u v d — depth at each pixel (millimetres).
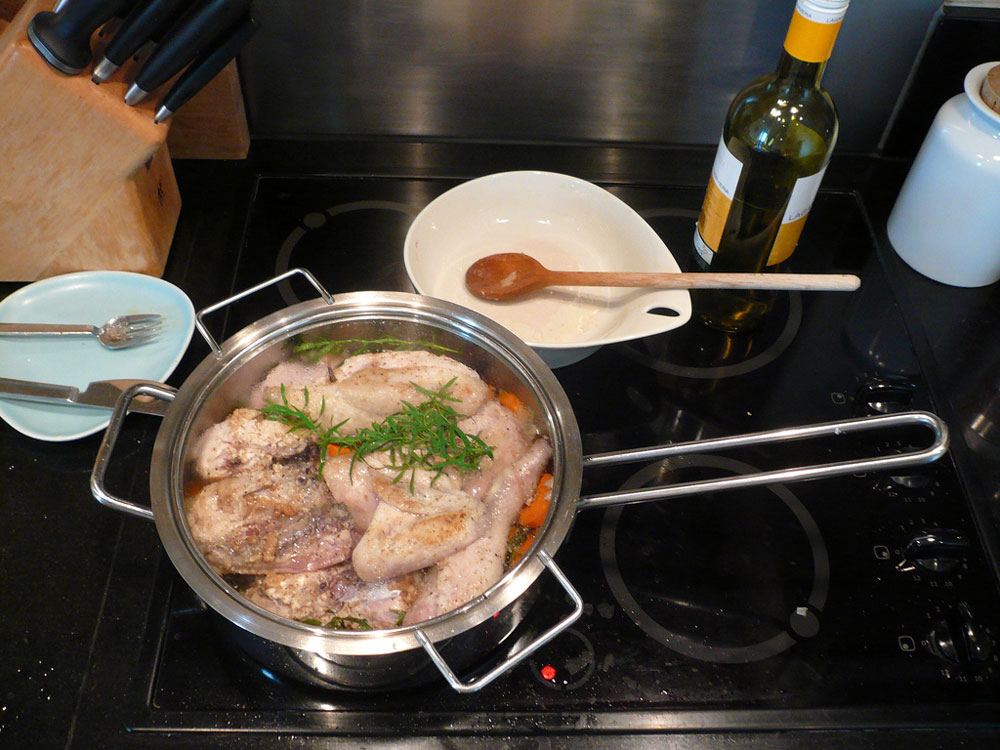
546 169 1040
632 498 631
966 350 891
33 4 708
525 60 957
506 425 712
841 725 643
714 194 833
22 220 803
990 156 821
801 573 720
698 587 708
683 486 628
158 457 634
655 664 664
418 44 936
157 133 753
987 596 712
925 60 949
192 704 632
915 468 781
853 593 710
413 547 629
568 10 905
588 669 659
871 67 965
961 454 794
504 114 1017
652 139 1047
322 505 676
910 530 748
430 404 710
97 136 742
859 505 761
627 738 630
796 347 887
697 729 634
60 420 764
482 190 932
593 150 1037
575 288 896
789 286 801
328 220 970
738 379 857
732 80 979
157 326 828
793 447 800
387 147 1028
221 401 707
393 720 629
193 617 672
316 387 717
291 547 652
